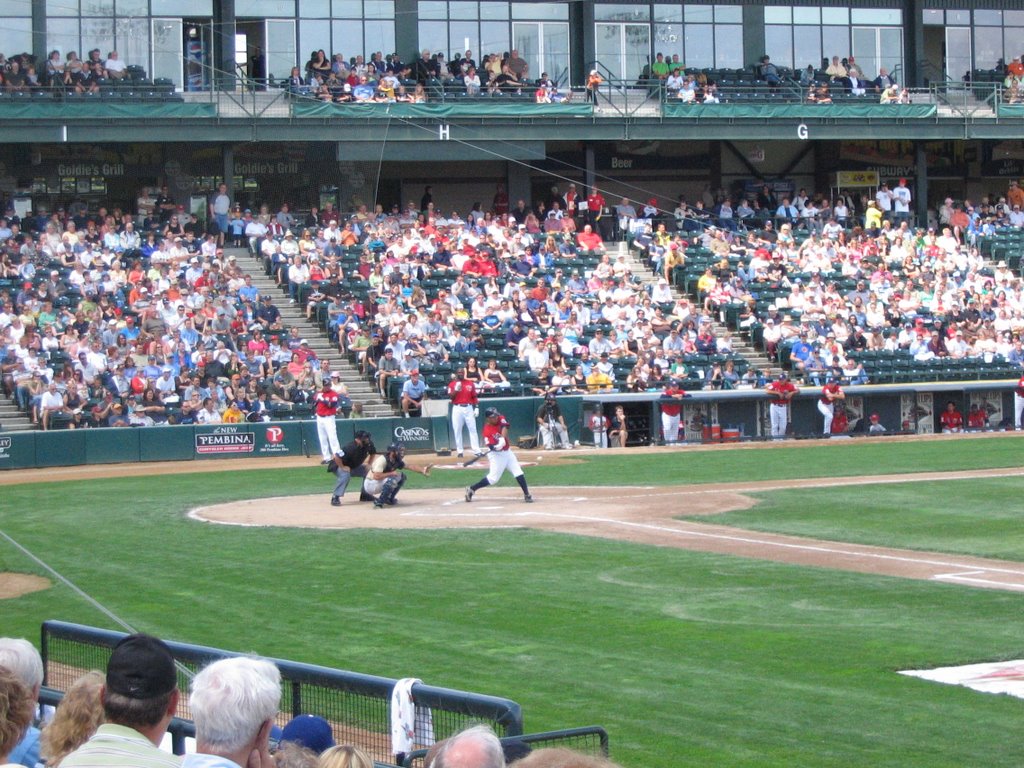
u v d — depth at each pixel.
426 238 45.00
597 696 11.01
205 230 45.28
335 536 20.48
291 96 45.00
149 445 34.59
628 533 20.38
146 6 45.47
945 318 45.12
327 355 40.03
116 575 17.33
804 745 9.59
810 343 41.88
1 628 14.30
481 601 15.17
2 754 5.34
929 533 20.03
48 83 43.34
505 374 39.12
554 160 49.53
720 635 13.24
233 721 5.08
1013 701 10.66
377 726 7.73
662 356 40.53
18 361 35.91
